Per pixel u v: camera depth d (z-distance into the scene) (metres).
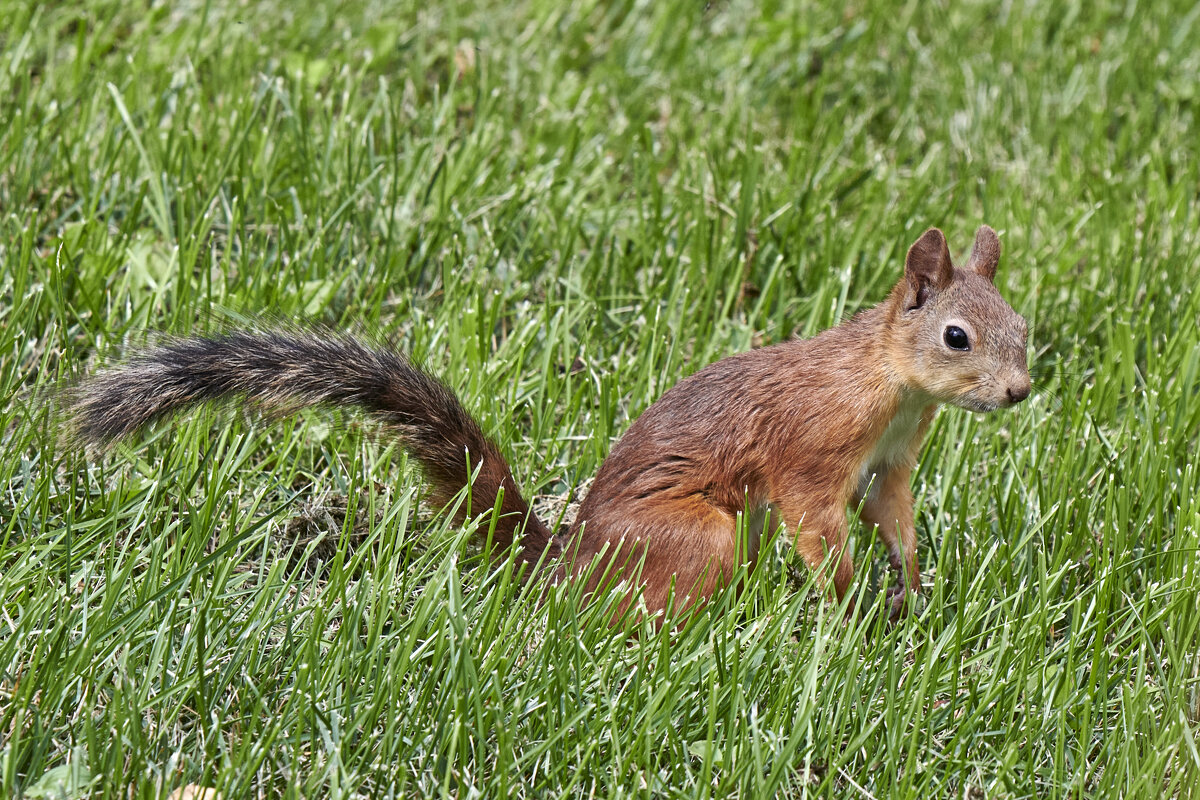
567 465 9.35
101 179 11.15
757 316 11.02
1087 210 12.89
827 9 16.77
